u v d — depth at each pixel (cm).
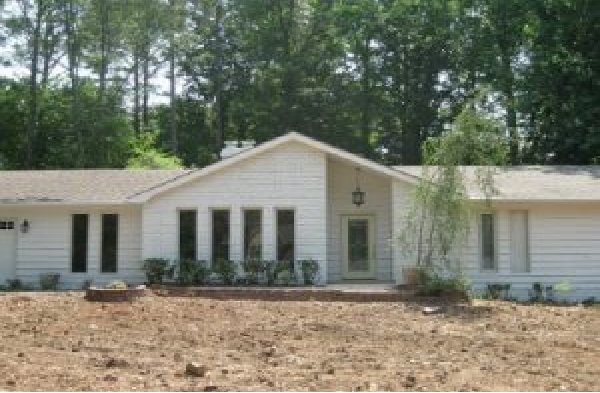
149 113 6100
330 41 5172
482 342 1303
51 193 2509
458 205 1973
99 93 4844
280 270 2270
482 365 1077
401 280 2277
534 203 2273
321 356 1138
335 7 5091
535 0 3659
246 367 1032
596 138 3294
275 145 2325
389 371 1016
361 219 2530
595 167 2728
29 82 4888
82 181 2680
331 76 5138
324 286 2220
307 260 2295
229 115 5662
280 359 1104
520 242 2334
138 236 2483
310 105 4878
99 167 4653
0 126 4875
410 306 1806
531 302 2122
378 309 1747
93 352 1138
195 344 1239
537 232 2319
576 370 1045
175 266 2303
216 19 5566
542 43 3619
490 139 1995
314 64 5050
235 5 5378
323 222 2327
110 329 1373
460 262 2100
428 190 1991
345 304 1841
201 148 5741
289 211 2352
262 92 4966
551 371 1033
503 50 4306
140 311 1595
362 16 5003
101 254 2486
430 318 1612
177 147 5731
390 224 2502
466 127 1978
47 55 4931
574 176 2522
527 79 3734
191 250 2361
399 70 5034
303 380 935
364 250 2523
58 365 1011
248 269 2277
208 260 2333
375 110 5103
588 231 2319
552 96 3534
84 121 4675
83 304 1658
